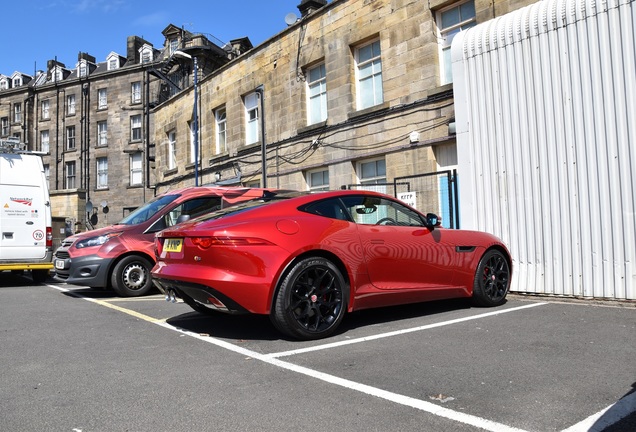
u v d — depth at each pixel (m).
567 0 6.80
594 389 3.13
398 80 11.91
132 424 2.72
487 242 6.14
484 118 7.77
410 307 6.28
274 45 16.02
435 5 11.17
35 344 4.59
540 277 6.98
